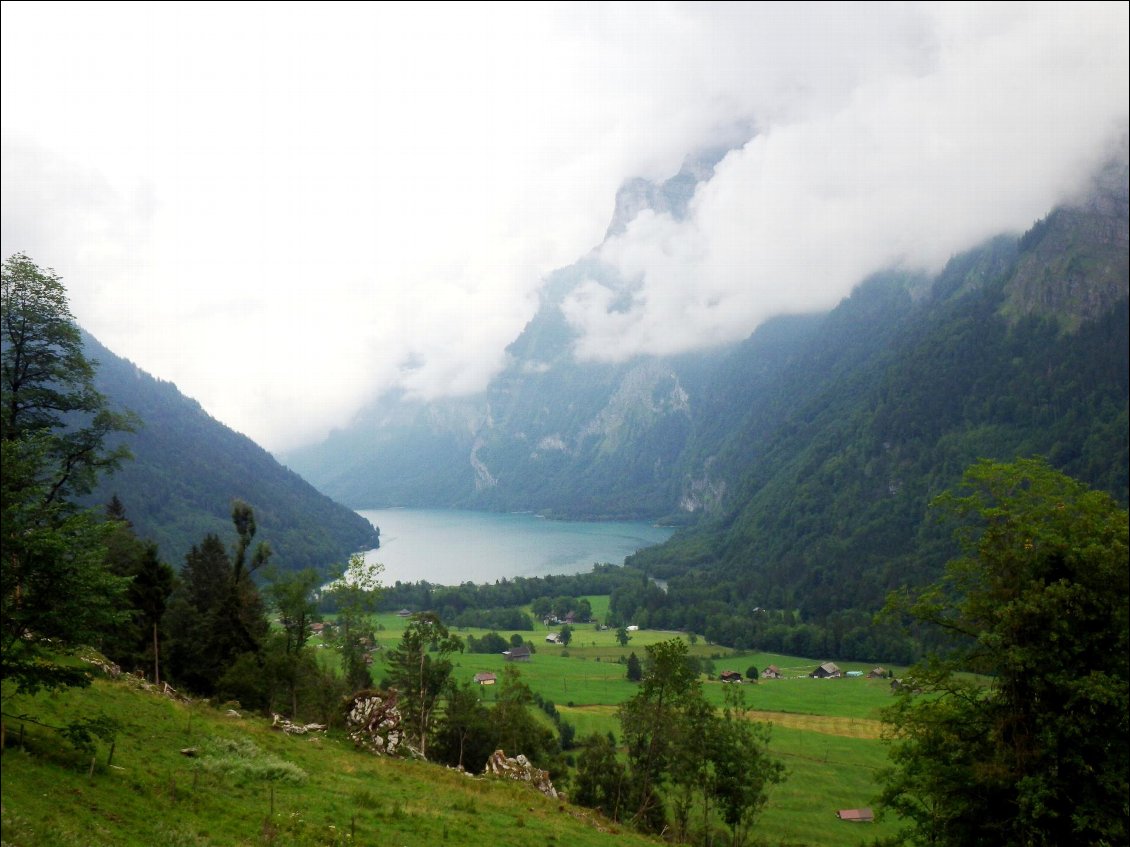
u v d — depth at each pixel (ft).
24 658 61.57
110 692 110.42
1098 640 92.99
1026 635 96.07
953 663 105.29
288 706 197.36
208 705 142.10
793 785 309.83
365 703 159.22
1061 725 89.30
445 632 236.02
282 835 70.64
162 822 62.64
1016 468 106.83
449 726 229.86
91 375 130.72
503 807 116.26
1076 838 90.53
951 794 98.02
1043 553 98.53
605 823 132.98
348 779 106.01
